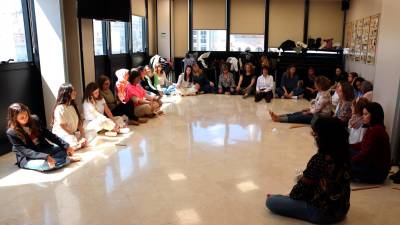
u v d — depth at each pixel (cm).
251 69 823
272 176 317
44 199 270
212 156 372
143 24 896
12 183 299
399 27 342
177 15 997
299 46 872
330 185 218
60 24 451
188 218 242
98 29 647
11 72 410
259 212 250
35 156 323
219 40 998
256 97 729
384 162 294
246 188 291
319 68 837
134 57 823
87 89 453
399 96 341
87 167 338
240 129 489
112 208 256
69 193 280
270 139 440
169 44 970
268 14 956
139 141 429
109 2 570
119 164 347
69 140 383
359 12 767
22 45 441
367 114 297
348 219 241
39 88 468
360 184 303
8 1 407
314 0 930
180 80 821
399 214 249
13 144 330
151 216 244
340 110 433
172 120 546
